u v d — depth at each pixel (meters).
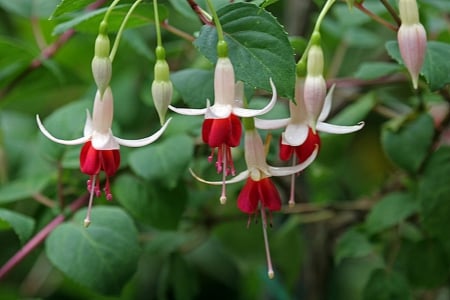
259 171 0.59
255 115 0.57
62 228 0.67
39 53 0.81
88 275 0.66
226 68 0.58
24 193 0.74
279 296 0.83
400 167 0.72
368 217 0.73
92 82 0.87
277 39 0.58
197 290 0.81
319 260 0.84
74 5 0.61
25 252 0.69
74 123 0.72
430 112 0.79
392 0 0.68
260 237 0.83
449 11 0.76
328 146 0.83
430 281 0.73
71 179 0.76
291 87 0.57
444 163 0.70
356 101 0.81
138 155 0.71
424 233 0.74
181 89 0.64
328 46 0.85
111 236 0.67
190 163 0.73
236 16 0.58
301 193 0.82
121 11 0.64
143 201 0.72
